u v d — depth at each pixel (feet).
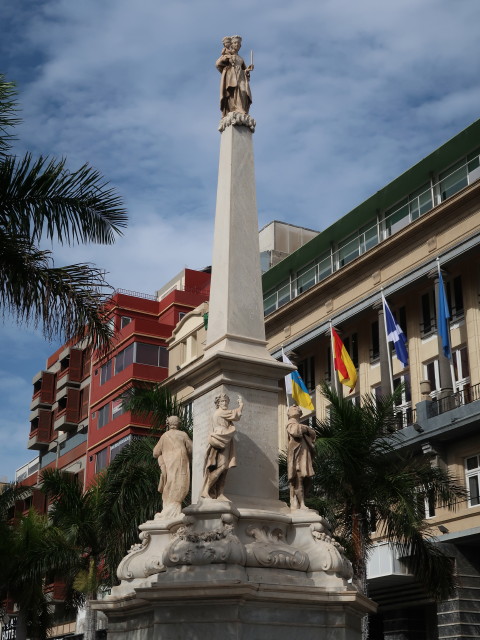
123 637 42.83
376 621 115.34
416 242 116.67
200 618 37.88
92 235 44.21
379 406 70.54
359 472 67.67
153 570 42.80
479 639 96.99
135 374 169.99
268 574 39.93
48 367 226.99
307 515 42.96
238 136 52.01
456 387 111.24
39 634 124.26
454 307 113.80
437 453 104.99
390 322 112.68
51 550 94.89
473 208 108.17
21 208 42.96
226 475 43.21
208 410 46.29
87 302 43.60
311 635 38.96
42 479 94.99
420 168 119.44
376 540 100.68
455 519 101.19
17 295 42.14
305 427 45.29
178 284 202.49
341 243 137.49
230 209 49.98
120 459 78.89
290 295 147.02
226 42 54.90
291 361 140.15
